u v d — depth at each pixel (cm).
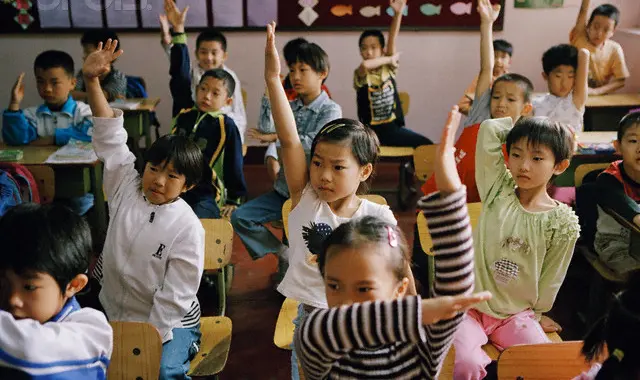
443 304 90
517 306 201
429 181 272
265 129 361
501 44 427
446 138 101
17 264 122
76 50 501
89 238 135
